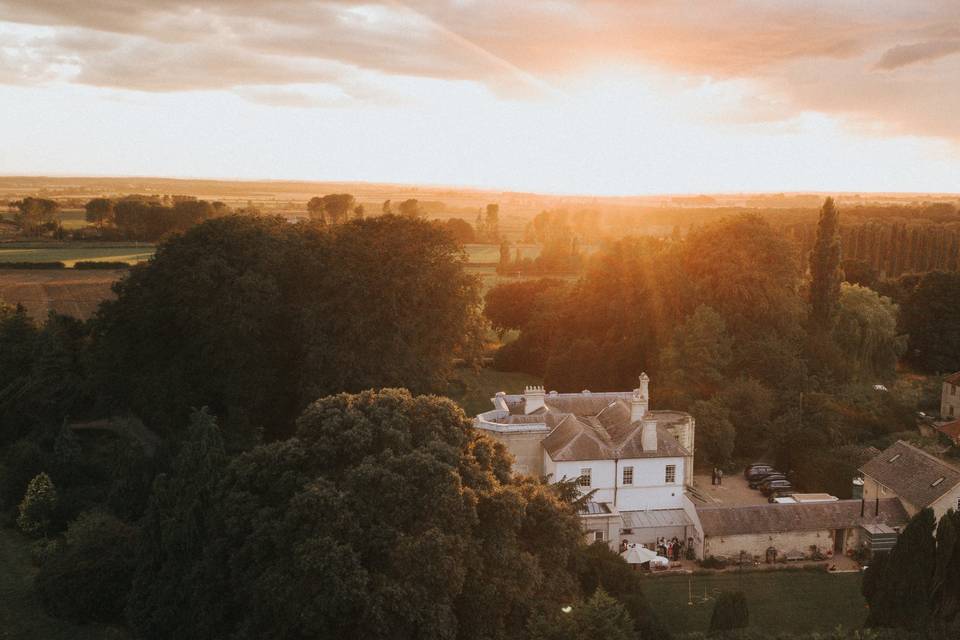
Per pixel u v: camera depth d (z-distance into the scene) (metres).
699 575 58.69
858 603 53.97
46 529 60.91
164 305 78.69
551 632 36.75
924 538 43.78
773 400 86.88
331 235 89.75
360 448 43.59
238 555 41.38
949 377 97.12
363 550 39.34
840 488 72.88
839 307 103.50
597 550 52.38
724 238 99.94
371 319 78.62
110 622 49.38
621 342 102.19
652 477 67.19
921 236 168.00
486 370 130.25
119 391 83.38
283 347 82.44
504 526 43.09
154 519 48.03
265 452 45.47
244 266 80.56
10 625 48.41
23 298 133.62
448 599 38.03
